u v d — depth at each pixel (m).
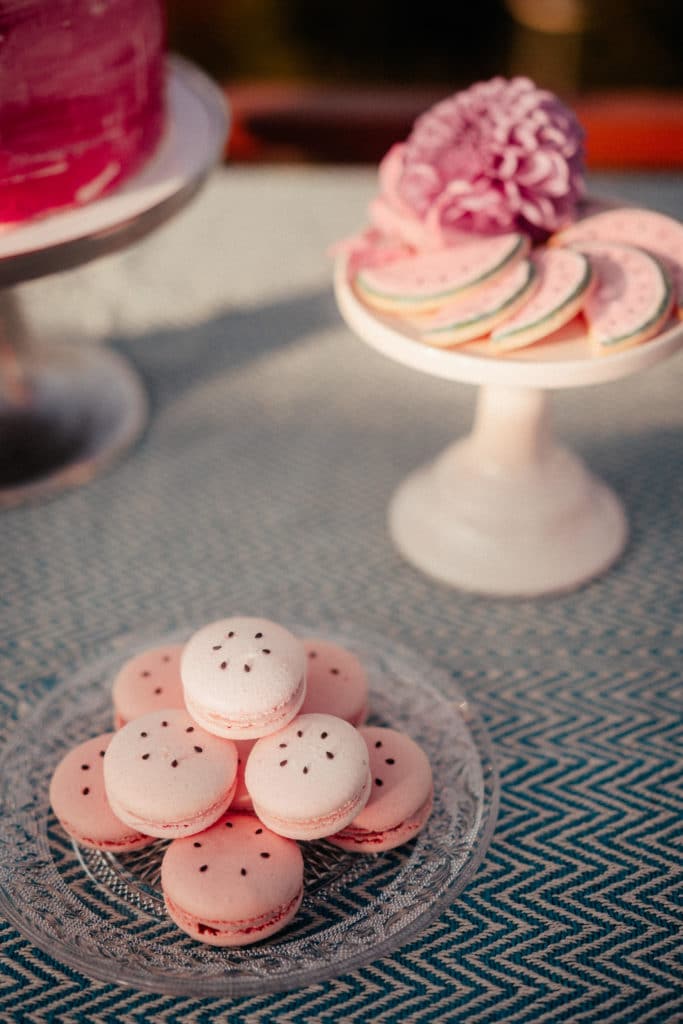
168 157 0.71
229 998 0.56
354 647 0.66
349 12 1.85
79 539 0.77
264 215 1.04
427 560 0.75
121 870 0.58
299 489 0.81
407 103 1.00
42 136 0.63
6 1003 0.56
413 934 0.56
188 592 0.74
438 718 0.63
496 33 1.77
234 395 0.87
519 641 0.71
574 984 0.57
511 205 0.64
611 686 0.68
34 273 0.64
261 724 0.56
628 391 0.86
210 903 0.54
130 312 0.94
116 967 0.55
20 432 0.84
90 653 0.70
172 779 0.56
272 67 1.70
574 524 0.74
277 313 0.94
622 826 0.62
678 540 0.76
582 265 0.63
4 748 0.63
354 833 0.58
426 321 0.64
